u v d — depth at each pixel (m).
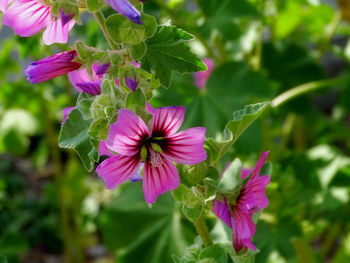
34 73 0.41
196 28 0.74
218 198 0.44
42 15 0.43
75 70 0.43
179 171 0.43
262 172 0.49
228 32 0.74
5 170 1.63
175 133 0.41
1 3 0.41
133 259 0.77
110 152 0.42
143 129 0.40
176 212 0.76
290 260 0.69
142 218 0.78
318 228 0.79
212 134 0.72
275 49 0.92
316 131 1.11
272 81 0.91
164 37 0.42
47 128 1.06
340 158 0.81
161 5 0.75
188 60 0.43
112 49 0.42
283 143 0.97
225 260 0.45
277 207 0.69
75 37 1.05
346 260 0.84
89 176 1.43
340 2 0.88
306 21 0.97
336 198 0.81
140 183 0.81
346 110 0.96
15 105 1.02
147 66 0.42
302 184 0.79
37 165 1.34
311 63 0.92
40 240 1.33
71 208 1.29
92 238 1.31
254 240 0.71
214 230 0.50
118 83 0.43
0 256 0.64
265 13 0.84
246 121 0.43
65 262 1.28
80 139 0.42
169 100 0.73
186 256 0.46
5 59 1.02
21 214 1.39
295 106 0.92
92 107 0.41
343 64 1.58
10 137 1.13
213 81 0.75
